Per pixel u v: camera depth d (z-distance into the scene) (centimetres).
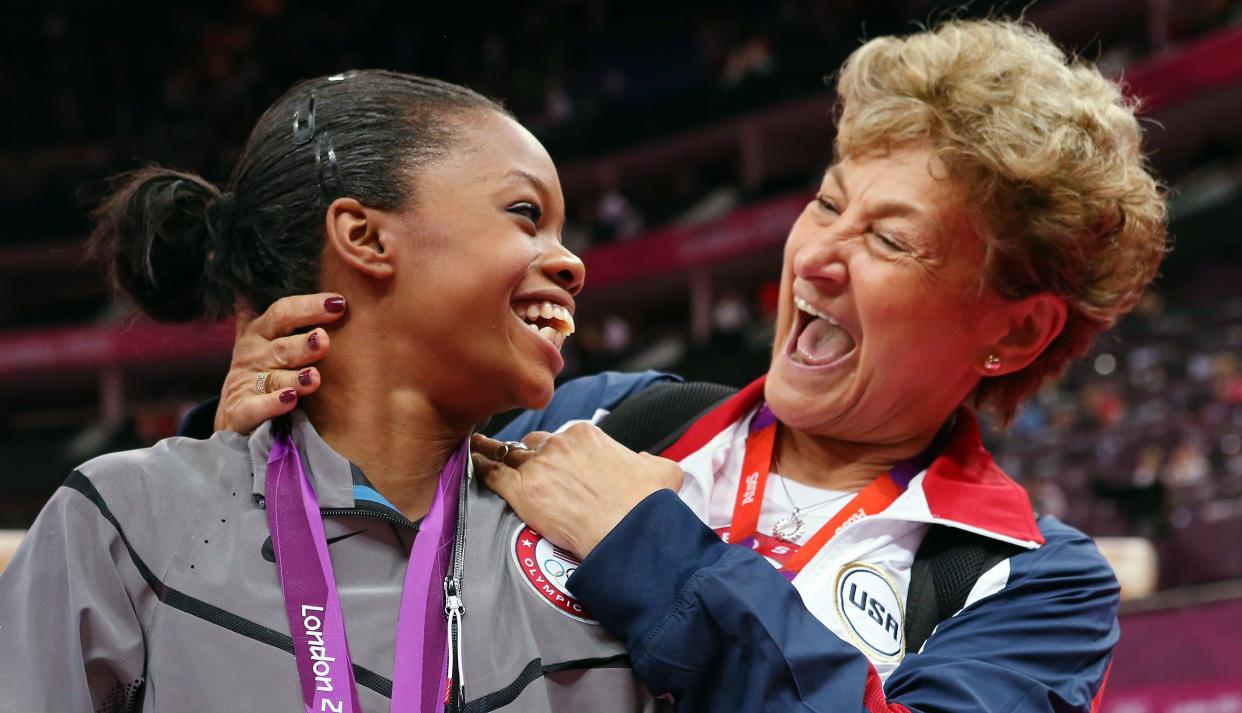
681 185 1206
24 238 1160
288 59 1200
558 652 96
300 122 98
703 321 1149
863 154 120
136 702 88
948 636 111
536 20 1264
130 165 1134
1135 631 342
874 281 115
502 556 100
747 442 128
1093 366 755
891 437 125
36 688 85
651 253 1155
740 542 120
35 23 1219
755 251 1082
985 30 123
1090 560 121
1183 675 331
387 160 95
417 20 1245
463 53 1241
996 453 676
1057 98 117
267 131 100
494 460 110
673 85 1222
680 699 99
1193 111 895
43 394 1227
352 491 93
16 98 1202
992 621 112
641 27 1248
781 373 124
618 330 1109
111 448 1070
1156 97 897
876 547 117
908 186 115
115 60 1219
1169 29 938
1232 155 920
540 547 102
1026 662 109
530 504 103
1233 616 330
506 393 98
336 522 92
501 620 95
